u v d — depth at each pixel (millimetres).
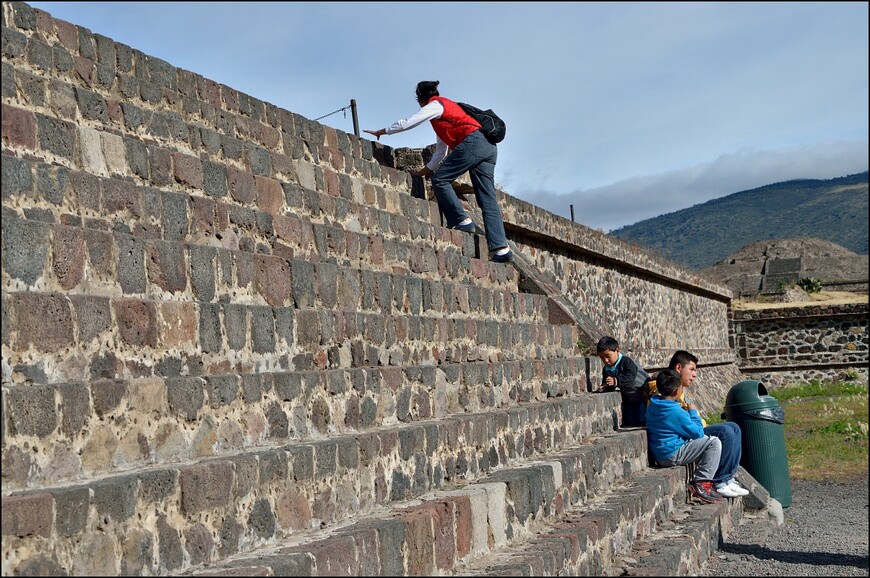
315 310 6863
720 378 30469
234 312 5980
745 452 11727
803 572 7965
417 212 10930
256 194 7879
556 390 10594
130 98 7660
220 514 4648
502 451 7871
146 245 5605
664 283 24359
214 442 5250
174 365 5430
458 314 9625
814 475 13922
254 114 9266
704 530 8758
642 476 9523
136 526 4148
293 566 4289
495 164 11648
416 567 5273
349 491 5758
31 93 6363
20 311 4434
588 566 6766
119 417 4609
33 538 3648
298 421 6023
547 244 15719
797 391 30453
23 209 5301
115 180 6016
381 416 7039
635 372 11531
